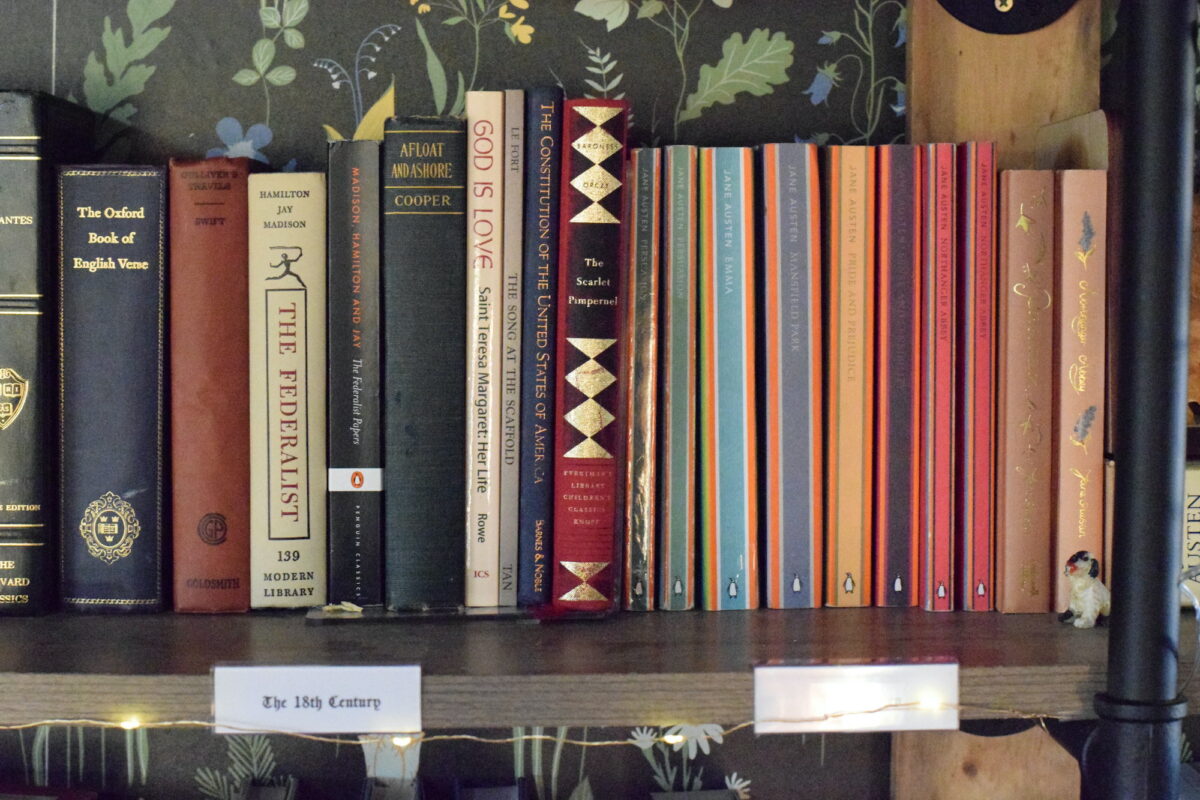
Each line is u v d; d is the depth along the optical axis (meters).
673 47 0.86
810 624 0.68
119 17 0.83
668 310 0.71
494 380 0.70
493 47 0.85
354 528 0.70
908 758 0.86
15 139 0.69
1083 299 0.71
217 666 0.57
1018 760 0.85
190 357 0.70
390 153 0.69
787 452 0.72
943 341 0.72
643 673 0.57
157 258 0.70
